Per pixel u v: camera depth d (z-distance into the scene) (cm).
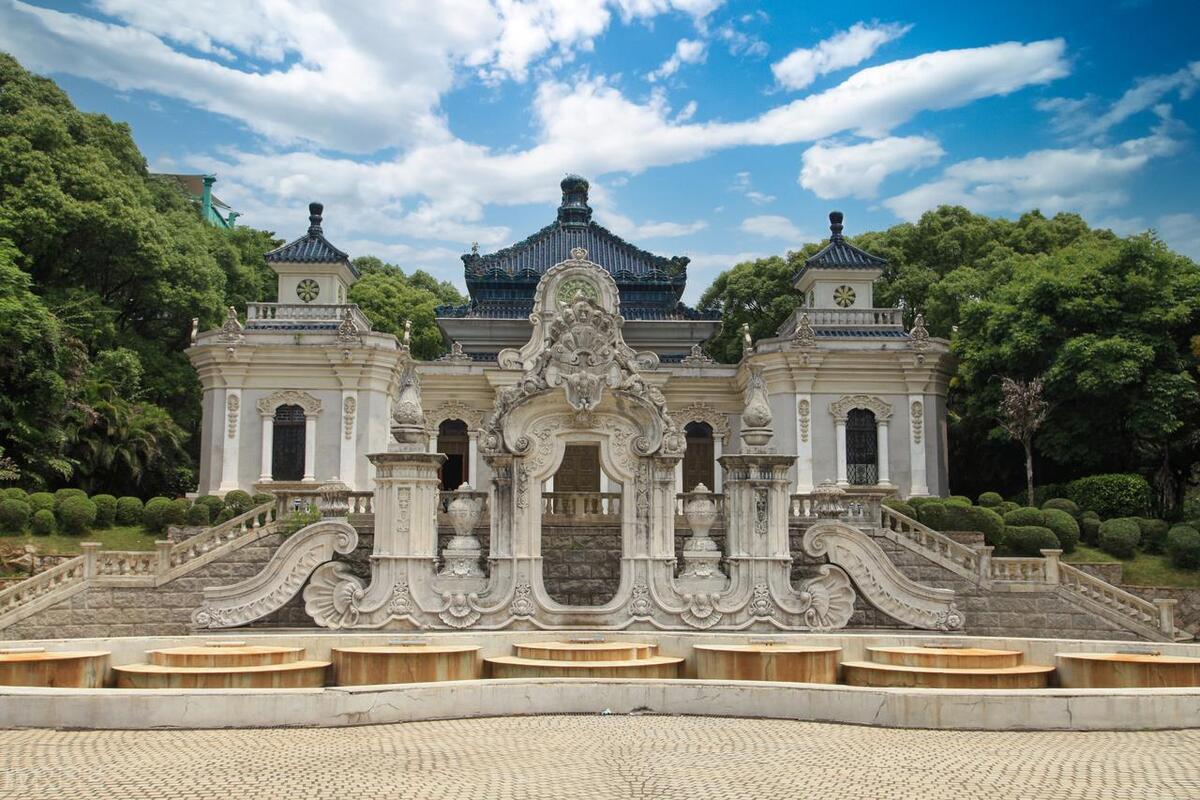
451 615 2361
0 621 2634
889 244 5797
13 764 1210
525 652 2016
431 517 2423
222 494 4075
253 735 1402
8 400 3797
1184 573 3262
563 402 2445
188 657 1842
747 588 2408
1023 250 5391
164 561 2803
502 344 4978
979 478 4847
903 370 4219
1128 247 3894
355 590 2380
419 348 6431
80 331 4362
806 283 4769
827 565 2452
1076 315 3881
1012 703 1473
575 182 5828
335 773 1188
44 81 5156
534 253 5459
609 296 4531
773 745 1363
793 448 4194
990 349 4125
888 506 3428
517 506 2412
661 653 2181
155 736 1386
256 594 2480
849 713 1516
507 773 1198
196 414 5231
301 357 4159
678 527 2808
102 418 4138
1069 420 3931
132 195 4884
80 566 2788
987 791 1129
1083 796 1106
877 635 2152
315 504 3002
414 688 1529
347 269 4609
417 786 1134
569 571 2702
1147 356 3662
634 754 1308
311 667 1825
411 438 2412
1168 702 1477
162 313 5191
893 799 1099
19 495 3541
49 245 4575
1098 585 2770
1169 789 1133
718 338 6153
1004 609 2798
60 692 1443
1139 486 3669
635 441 2445
